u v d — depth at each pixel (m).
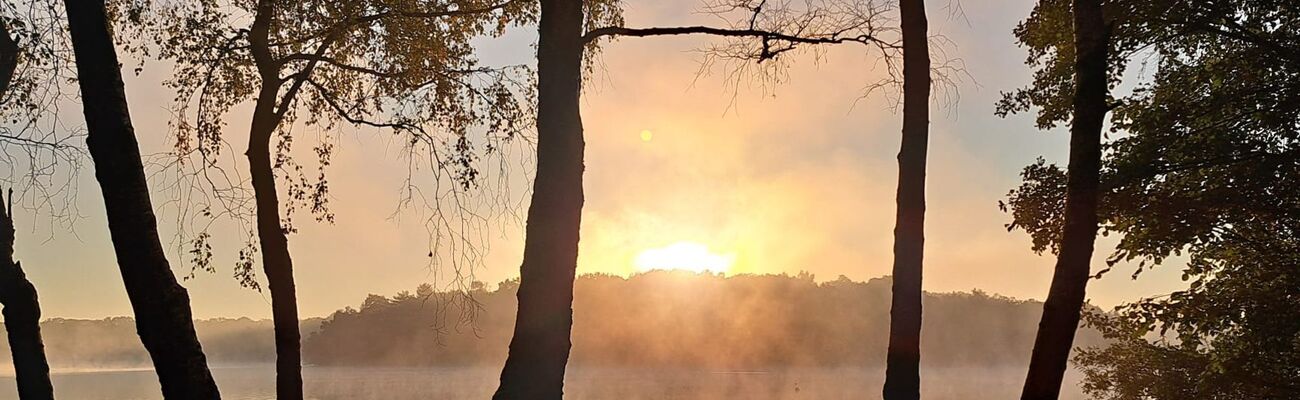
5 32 9.65
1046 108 16.89
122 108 7.10
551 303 7.68
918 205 7.73
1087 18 8.02
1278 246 15.73
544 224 7.80
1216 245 16.09
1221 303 15.69
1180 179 15.78
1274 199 14.96
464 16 12.45
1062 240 7.61
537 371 7.56
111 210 6.97
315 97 12.86
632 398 72.69
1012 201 17.14
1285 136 14.88
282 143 12.91
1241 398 16.53
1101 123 7.80
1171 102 15.68
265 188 11.13
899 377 7.46
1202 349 17.11
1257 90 14.83
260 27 11.57
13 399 51.94
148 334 6.98
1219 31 15.07
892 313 7.64
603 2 12.01
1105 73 7.92
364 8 11.92
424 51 12.34
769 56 9.12
